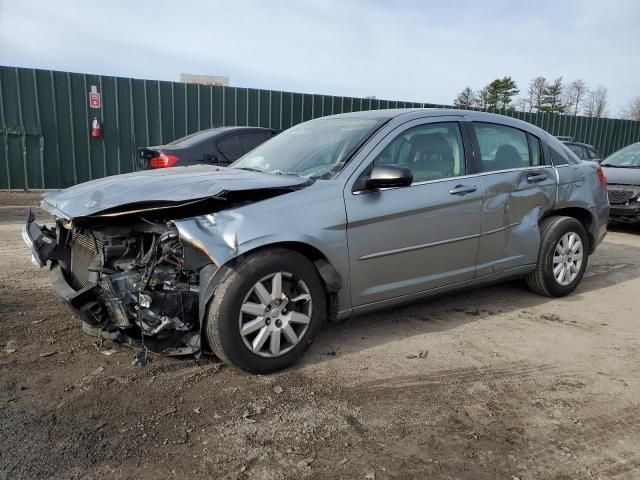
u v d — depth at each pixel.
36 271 5.61
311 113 14.02
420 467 2.54
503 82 54.78
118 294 3.11
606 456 2.66
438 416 2.99
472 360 3.73
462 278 4.35
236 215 3.24
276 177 3.68
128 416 2.91
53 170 11.76
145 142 12.35
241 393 3.19
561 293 5.14
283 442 2.72
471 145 4.43
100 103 11.84
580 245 5.21
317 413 2.99
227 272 3.19
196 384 3.28
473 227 4.30
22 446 2.62
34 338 3.88
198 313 3.26
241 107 13.08
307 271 3.46
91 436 2.72
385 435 2.80
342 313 3.72
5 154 11.32
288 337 3.45
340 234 3.55
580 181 5.23
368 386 3.32
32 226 3.98
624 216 8.71
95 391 3.16
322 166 3.88
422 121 4.21
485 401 3.17
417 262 4.02
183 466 2.51
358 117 4.43
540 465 2.58
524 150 4.89
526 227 4.74
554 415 3.03
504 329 4.33
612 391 3.32
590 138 20.17
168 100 12.34
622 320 4.59
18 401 3.03
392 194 3.83
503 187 4.50
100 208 3.17
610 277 6.06
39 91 11.33
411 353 3.82
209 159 8.32
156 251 3.19
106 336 3.35
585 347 3.99
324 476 2.46
